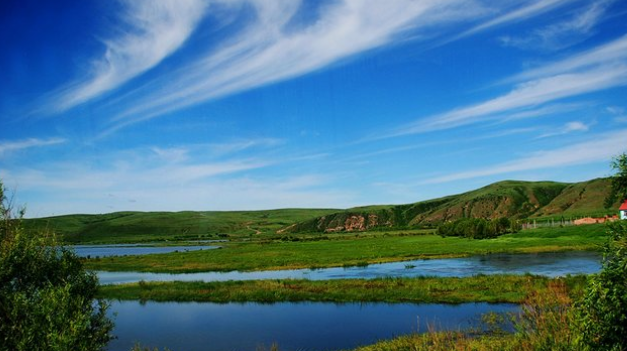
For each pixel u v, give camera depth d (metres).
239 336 29.31
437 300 37.91
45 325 12.75
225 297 43.06
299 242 158.38
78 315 13.16
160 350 26.59
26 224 14.94
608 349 9.84
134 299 44.03
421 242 120.56
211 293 44.66
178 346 27.45
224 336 29.39
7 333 12.74
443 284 43.19
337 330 29.86
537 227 128.12
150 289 47.41
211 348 26.86
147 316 36.41
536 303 14.24
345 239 171.75
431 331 20.06
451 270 58.81
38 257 14.52
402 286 43.88
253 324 32.53
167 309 39.28
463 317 31.25
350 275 58.50
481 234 120.44
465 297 38.00
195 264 82.88
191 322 33.88
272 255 96.31
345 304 38.72
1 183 14.52
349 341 27.09
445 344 20.06
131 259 98.94
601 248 10.59
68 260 15.10
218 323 33.28
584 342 10.17
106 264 89.00
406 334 27.28
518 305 33.97
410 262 73.00
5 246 13.95
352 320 32.53
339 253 94.31
